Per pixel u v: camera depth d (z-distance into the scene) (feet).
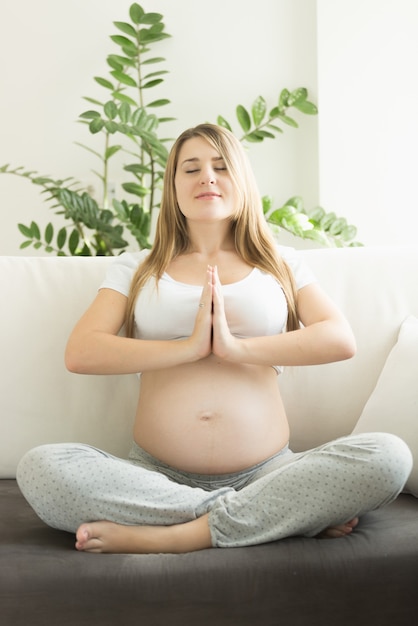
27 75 11.73
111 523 4.86
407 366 6.15
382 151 10.64
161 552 4.82
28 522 5.29
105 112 10.24
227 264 6.43
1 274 6.79
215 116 11.49
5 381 6.57
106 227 10.61
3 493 6.06
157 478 5.10
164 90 11.58
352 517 4.83
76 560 4.57
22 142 11.79
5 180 11.82
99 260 6.92
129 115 10.33
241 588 4.45
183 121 11.55
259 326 6.14
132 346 5.81
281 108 11.17
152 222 11.69
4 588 4.41
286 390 6.63
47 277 6.81
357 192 10.73
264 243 6.53
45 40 11.69
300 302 6.41
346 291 6.79
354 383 6.57
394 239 10.69
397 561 4.56
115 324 6.23
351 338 5.98
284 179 11.35
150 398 6.00
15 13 11.71
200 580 4.45
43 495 4.95
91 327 6.08
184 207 6.37
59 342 6.65
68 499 4.91
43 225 11.85
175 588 4.43
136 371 5.82
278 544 4.70
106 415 6.61
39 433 6.56
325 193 10.82
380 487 4.76
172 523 4.96
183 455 5.79
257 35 11.28
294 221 10.00
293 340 5.83
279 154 11.34
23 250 11.87
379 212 10.70
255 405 5.90
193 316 6.09
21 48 11.71
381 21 10.55
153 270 6.36
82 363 5.89
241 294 6.16
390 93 10.58
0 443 6.52
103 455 5.28
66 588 4.42
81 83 11.69
